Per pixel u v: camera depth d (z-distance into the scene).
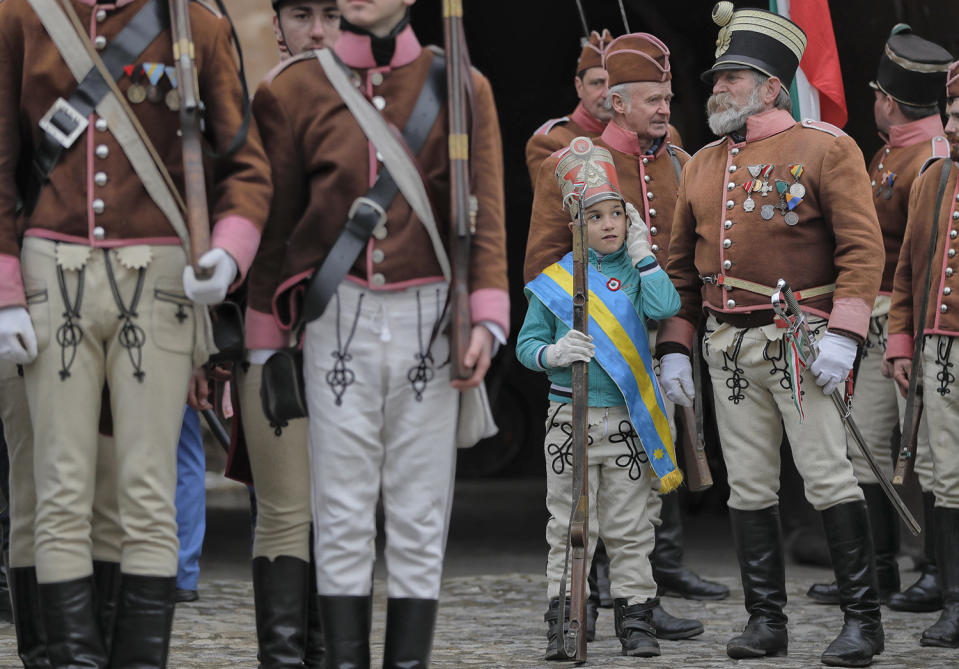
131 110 7.98
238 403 8.66
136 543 8.05
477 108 8.03
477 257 7.92
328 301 7.85
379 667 11.10
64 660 7.94
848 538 11.45
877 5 19.78
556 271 11.88
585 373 11.04
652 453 11.55
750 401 11.64
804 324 10.96
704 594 15.62
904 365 13.32
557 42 34.41
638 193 13.28
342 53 8.03
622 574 11.90
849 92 20.22
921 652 12.09
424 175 7.92
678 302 11.66
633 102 13.23
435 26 34.34
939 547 12.75
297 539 8.77
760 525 11.78
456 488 33.66
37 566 8.02
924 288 12.82
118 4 8.06
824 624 13.83
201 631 13.24
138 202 8.00
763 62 11.64
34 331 7.92
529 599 16.27
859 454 15.18
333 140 7.92
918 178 13.27
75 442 7.99
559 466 11.90
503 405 36.94
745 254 11.46
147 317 7.99
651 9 31.20
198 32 8.15
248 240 7.81
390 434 8.02
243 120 7.95
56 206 7.97
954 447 12.72
